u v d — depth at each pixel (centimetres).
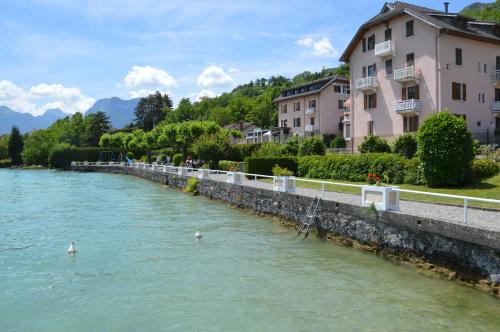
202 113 15688
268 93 13025
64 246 1552
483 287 973
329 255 1371
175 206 2670
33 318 907
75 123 11425
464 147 2058
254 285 1094
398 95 3712
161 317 902
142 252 1445
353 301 975
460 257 1041
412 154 2694
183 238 1666
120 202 2936
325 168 2961
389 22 3759
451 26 3478
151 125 13700
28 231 1856
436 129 2075
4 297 1030
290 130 6831
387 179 2397
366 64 4075
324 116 6272
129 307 958
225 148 4759
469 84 3525
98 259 1361
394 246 1266
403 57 3644
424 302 956
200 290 1061
